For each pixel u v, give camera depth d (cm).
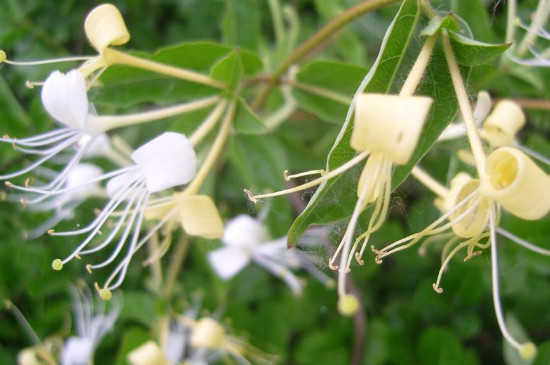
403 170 18
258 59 25
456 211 19
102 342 29
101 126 22
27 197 27
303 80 26
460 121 23
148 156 20
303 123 31
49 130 27
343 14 24
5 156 27
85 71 21
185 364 27
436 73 19
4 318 28
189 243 28
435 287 19
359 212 17
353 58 30
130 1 31
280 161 26
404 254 29
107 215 21
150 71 23
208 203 21
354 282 29
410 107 16
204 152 25
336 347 28
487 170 18
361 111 16
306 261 28
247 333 29
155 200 21
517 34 28
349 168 18
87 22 21
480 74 23
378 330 28
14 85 29
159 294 27
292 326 29
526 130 28
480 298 28
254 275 30
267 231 27
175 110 23
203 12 31
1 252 27
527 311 28
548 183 17
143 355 25
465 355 27
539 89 26
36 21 30
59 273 28
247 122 23
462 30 19
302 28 32
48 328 28
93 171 26
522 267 27
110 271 29
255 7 27
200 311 29
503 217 25
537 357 24
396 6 30
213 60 24
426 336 27
